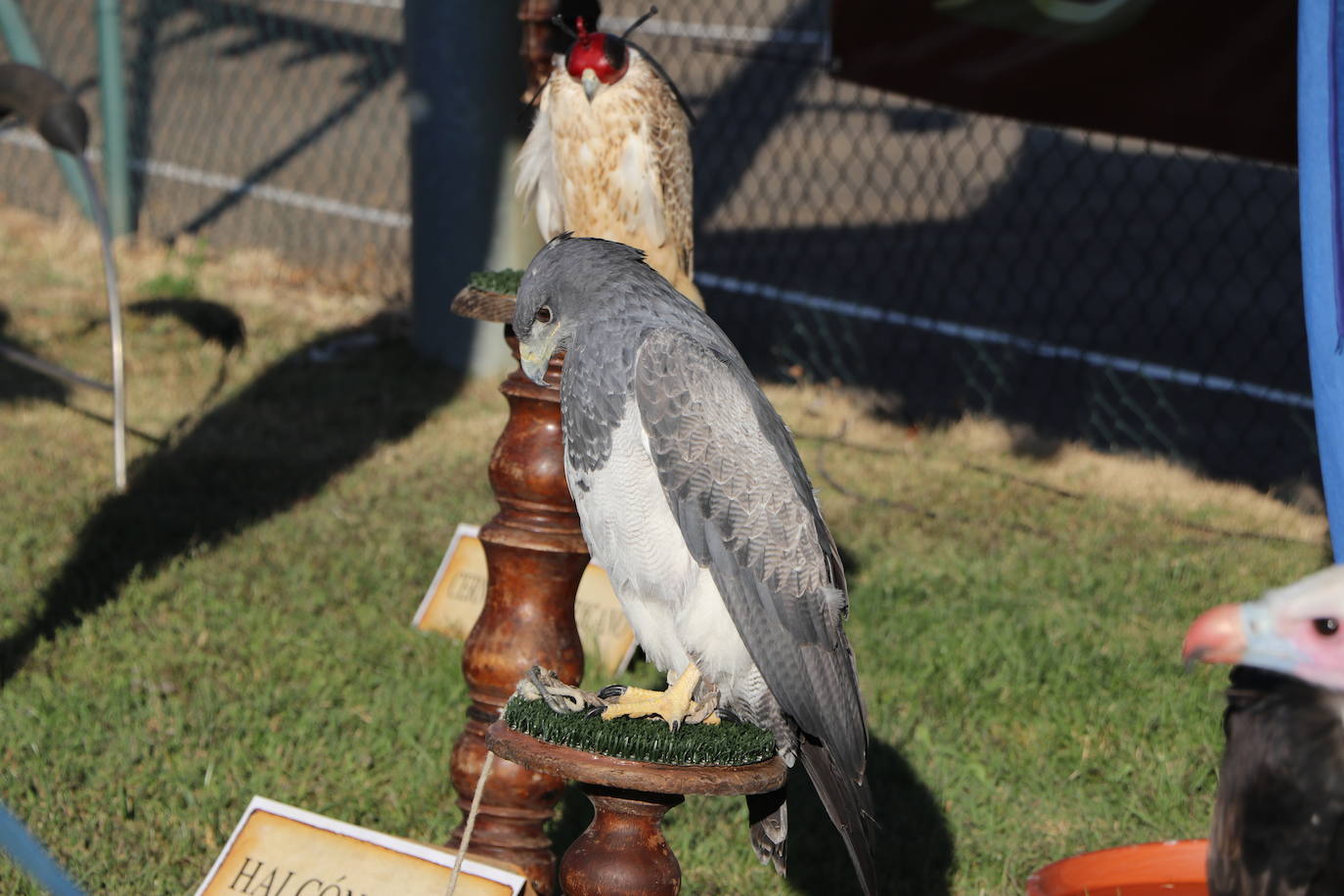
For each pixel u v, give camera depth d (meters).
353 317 12.52
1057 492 9.59
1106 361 12.51
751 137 21.11
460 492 9.02
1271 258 16.28
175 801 5.57
